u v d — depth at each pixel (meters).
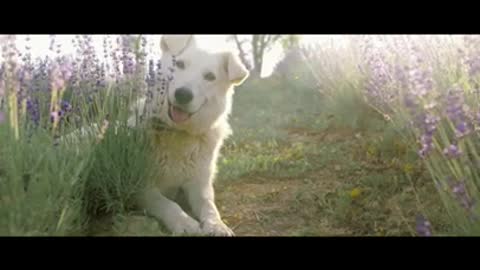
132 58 1.34
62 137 1.22
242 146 2.27
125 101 1.36
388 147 1.79
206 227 1.29
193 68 1.48
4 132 1.10
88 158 1.20
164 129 1.44
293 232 1.32
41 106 1.25
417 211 1.33
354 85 2.27
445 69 1.51
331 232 1.30
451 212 1.09
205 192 1.50
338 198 1.49
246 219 1.43
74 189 1.17
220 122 1.54
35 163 1.14
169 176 1.46
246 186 1.70
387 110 1.87
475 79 1.26
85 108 1.31
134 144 1.33
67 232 1.14
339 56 2.48
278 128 2.53
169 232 1.28
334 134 2.24
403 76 1.23
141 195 1.34
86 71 1.32
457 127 1.01
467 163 1.07
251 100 3.47
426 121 1.03
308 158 1.91
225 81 1.53
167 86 1.42
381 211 1.38
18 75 1.11
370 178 1.57
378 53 1.79
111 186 1.30
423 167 1.57
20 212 1.02
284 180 1.73
